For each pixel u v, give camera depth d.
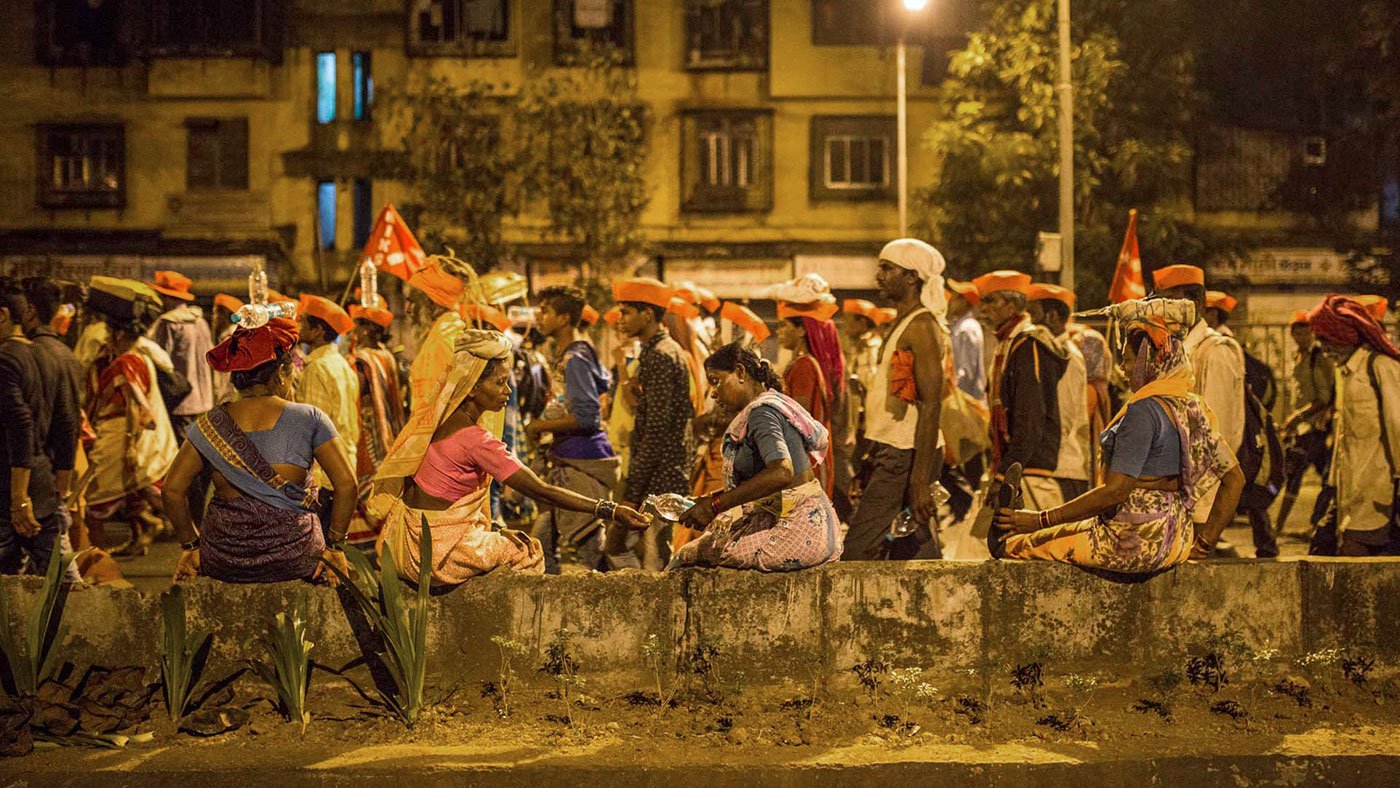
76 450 7.13
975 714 5.19
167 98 26.31
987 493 6.50
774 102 26.77
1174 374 5.39
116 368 9.38
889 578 5.39
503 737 4.98
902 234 23.86
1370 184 26.64
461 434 5.41
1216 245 23.73
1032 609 5.43
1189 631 5.47
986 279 6.93
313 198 26.38
